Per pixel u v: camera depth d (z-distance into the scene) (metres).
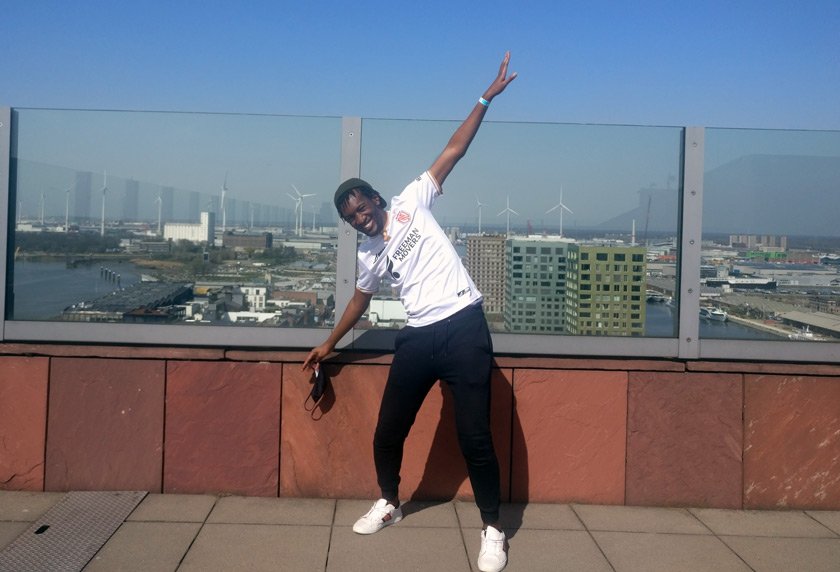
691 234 4.71
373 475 4.62
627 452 4.61
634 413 4.60
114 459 4.58
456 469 4.61
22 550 3.87
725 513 4.56
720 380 4.59
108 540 4.02
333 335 4.34
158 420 4.57
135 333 4.73
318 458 4.61
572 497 4.62
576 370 4.60
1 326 4.75
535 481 4.62
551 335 4.72
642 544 4.14
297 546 4.01
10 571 3.66
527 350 4.71
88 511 4.32
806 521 4.47
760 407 4.60
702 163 4.70
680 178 4.74
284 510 4.45
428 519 4.38
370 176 4.71
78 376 4.57
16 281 4.77
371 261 4.02
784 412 4.60
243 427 4.58
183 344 4.73
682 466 4.61
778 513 4.58
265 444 4.59
